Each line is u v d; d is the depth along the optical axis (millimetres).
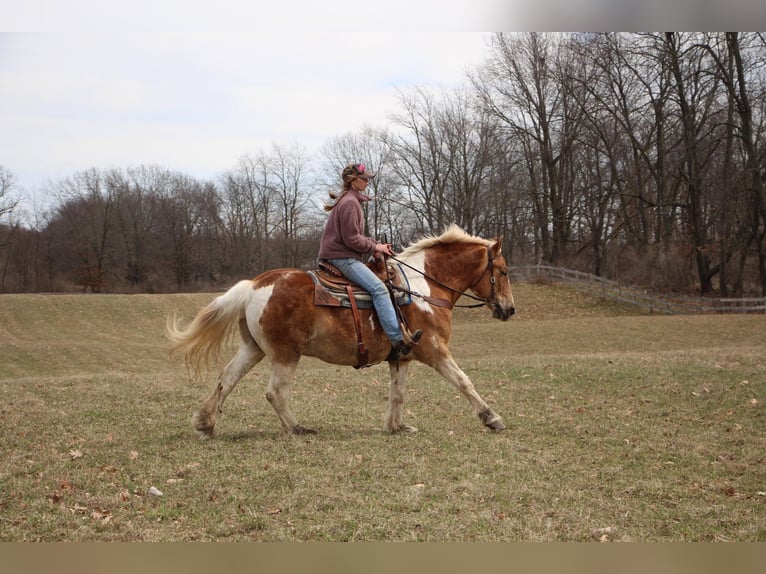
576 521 5375
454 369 8148
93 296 38812
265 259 67500
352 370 13594
